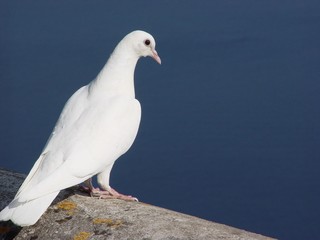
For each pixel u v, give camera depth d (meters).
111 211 7.23
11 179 8.23
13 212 7.05
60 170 7.80
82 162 8.00
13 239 7.08
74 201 7.55
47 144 8.24
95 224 6.99
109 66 9.05
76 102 8.67
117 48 9.20
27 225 7.04
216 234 6.74
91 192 8.66
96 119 8.38
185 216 7.23
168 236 6.67
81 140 8.17
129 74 9.14
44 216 7.26
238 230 6.98
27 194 7.21
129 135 8.63
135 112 8.77
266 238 6.79
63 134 8.26
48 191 7.45
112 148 8.36
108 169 8.57
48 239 6.94
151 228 6.81
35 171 7.98
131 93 9.06
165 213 7.22
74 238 6.84
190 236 6.67
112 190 8.72
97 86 8.86
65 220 7.15
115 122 8.47
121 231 6.81
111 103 8.62
